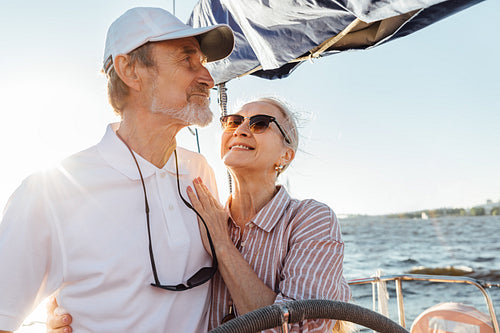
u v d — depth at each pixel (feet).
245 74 9.78
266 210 5.60
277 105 6.11
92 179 5.12
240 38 8.93
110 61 5.45
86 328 4.92
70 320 4.96
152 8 5.59
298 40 7.52
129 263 5.01
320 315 3.82
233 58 9.18
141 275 5.05
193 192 5.70
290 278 4.97
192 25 10.07
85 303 4.94
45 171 5.02
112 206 5.12
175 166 5.85
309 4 6.79
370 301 43.98
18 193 4.97
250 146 5.69
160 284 4.99
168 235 5.26
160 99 5.28
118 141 5.37
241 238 5.82
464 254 100.27
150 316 5.03
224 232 5.48
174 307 5.18
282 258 5.41
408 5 5.32
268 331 4.60
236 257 5.24
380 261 97.96
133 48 5.23
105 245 4.99
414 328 8.68
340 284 5.30
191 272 5.43
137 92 5.40
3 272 4.67
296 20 7.30
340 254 5.23
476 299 50.62
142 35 5.24
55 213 4.93
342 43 8.74
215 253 5.32
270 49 7.86
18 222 4.80
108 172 5.21
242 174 5.77
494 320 7.97
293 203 5.76
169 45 5.30
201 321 5.46
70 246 4.94
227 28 5.79
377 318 4.15
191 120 5.39
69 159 5.22
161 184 5.41
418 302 51.19
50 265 5.04
